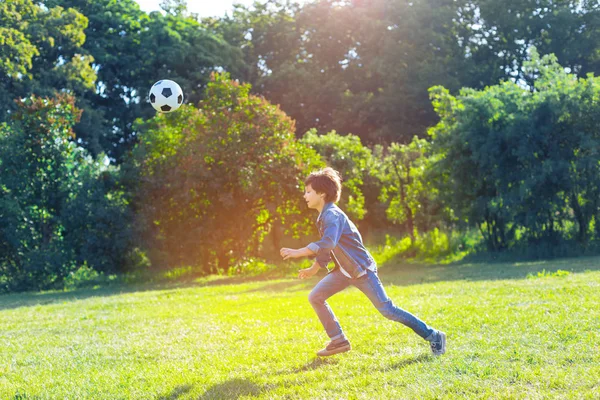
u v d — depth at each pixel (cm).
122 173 2039
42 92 3002
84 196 1897
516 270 1480
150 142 2034
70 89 3203
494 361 473
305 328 706
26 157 1894
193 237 1967
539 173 1881
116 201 1966
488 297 885
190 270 2052
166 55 3734
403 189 2386
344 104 4100
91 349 661
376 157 2570
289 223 2055
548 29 4031
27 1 3075
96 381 498
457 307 781
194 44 3978
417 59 4006
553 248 1922
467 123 2011
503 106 1989
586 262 1590
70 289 1833
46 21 3162
